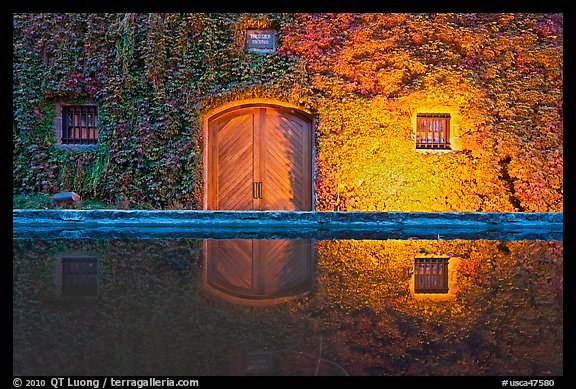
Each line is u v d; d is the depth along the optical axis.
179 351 1.17
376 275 2.41
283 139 7.70
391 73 7.48
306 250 3.50
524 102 7.69
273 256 3.16
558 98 7.72
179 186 7.46
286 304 1.71
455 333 1.37
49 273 2.35
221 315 1.53
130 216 5.89
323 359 1.13
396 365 1.10
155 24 7.43
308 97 7.40
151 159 7.45
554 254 3.36
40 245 3.68
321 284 2.15
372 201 7.43
